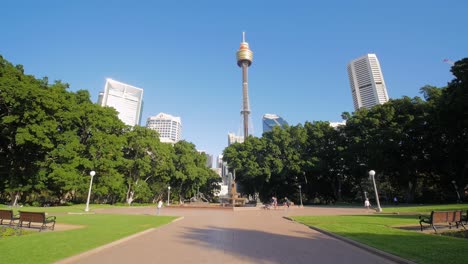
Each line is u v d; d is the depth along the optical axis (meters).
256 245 11.04
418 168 49.28
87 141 45.78
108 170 46.41
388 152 49.09
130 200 55.84
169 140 132.50
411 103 49.44
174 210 35.81
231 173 69.56
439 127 41.28
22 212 15.42
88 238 11.70
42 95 33.38
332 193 68.88
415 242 10.80
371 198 67.62
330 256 9.20
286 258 8.93
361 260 8.68
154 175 62.25
